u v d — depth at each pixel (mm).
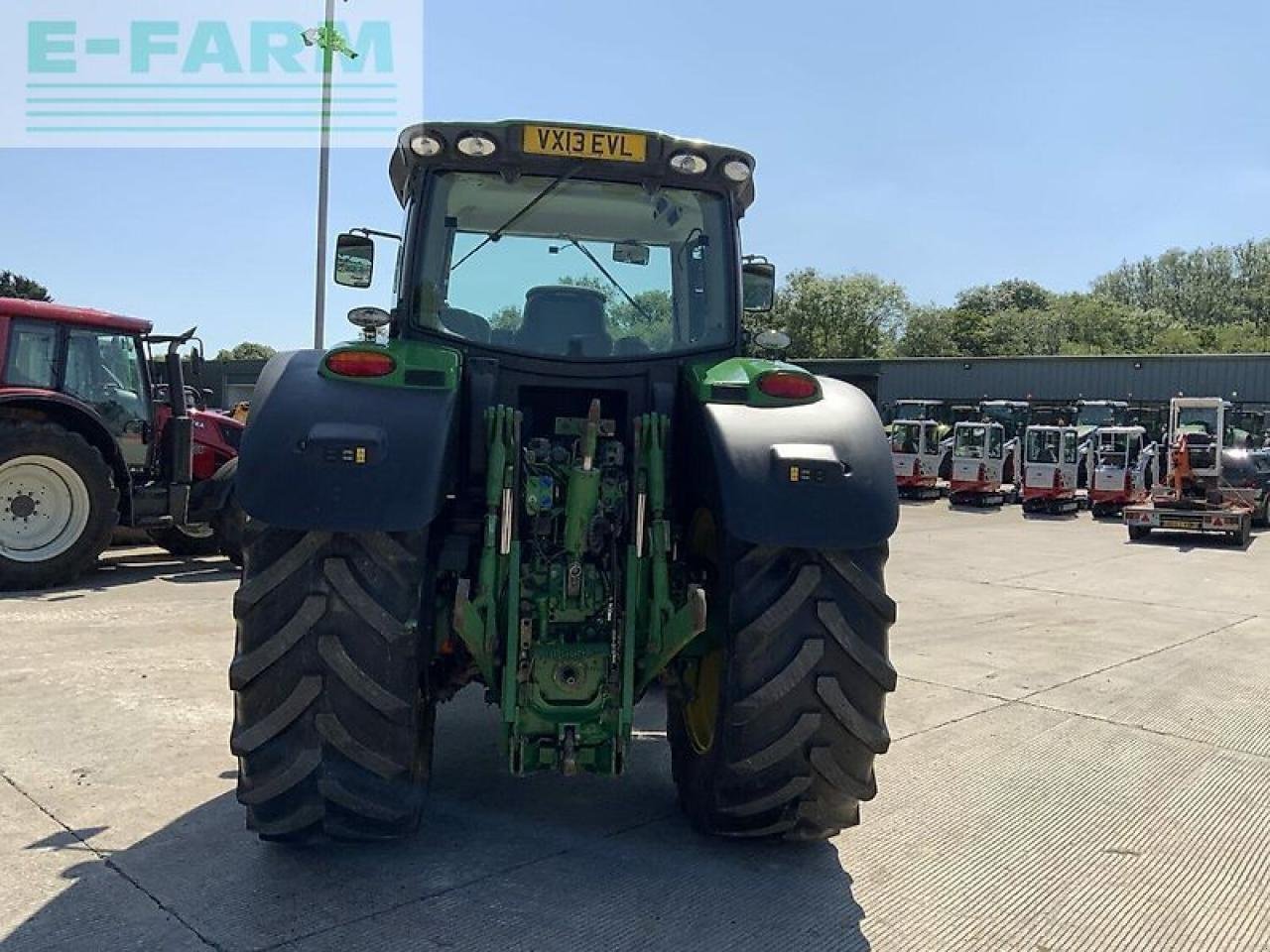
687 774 3607
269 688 2920
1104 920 3102
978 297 81562
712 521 3436
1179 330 66062
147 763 4137
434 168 3756
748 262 4605
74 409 8469
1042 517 21516
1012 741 4961
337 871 3189
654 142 3707
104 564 9711
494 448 3234
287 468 2887
